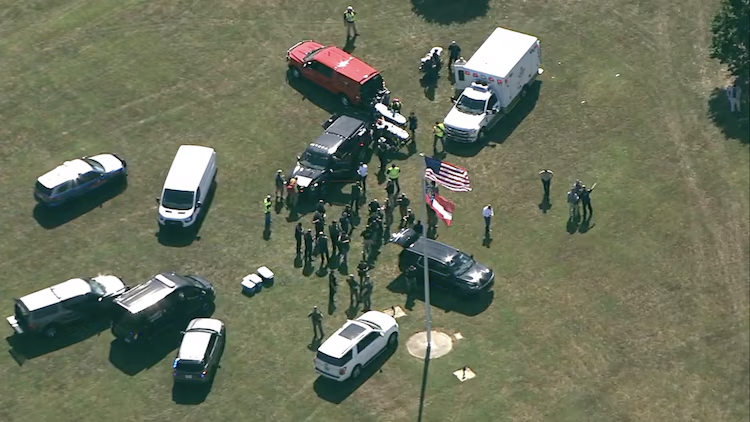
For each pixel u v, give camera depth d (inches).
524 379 4530.0
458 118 5703.7
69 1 6633.9
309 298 4901.6
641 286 4945.9
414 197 5418.3
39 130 5797.2
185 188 5216.5
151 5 6609.3
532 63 6008.9
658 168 5570.9
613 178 5516.7
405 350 4650.6
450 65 6161.4
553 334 4722.0
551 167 5590.6
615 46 6348.4
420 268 4894.2
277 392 4483.3
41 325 4638.3
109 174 5418.3
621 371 4571.9
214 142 5748.0
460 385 4503.0
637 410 4419.3
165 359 4623.5
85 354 4648.1
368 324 4596.5
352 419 4370.1
